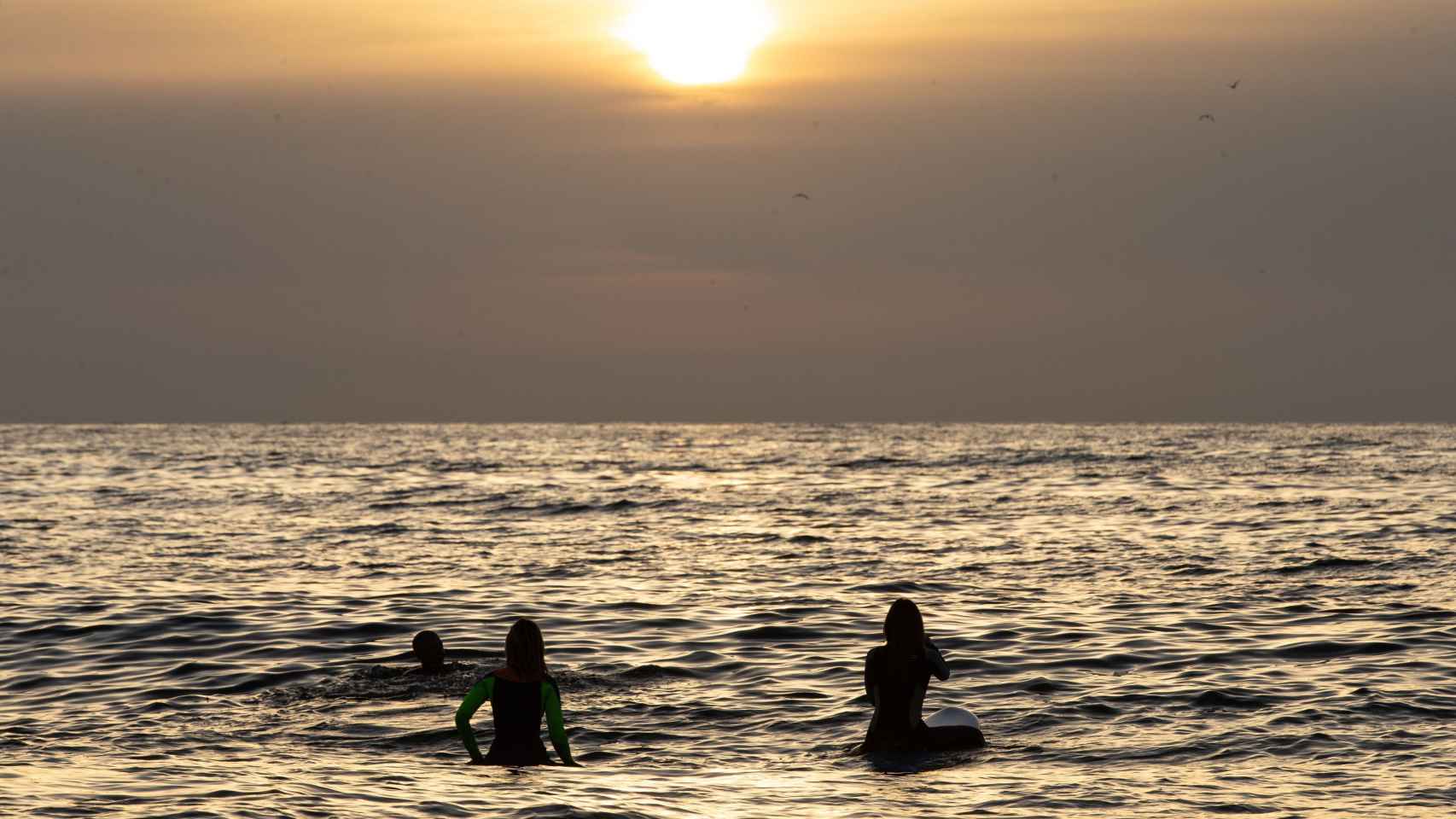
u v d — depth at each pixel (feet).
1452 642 206.69
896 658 143.13
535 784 119.34
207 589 295.48
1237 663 192.03
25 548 403.54
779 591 288.51
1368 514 521.24
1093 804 116.47
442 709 166.20
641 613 252.01
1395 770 129.59
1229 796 119.65
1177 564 341.00
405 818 102.42
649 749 146.82
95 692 182.50
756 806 113.60
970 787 123.54
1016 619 241.14
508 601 271.08
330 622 242.58
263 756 142.61
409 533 469.98
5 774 118.11
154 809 102.78
